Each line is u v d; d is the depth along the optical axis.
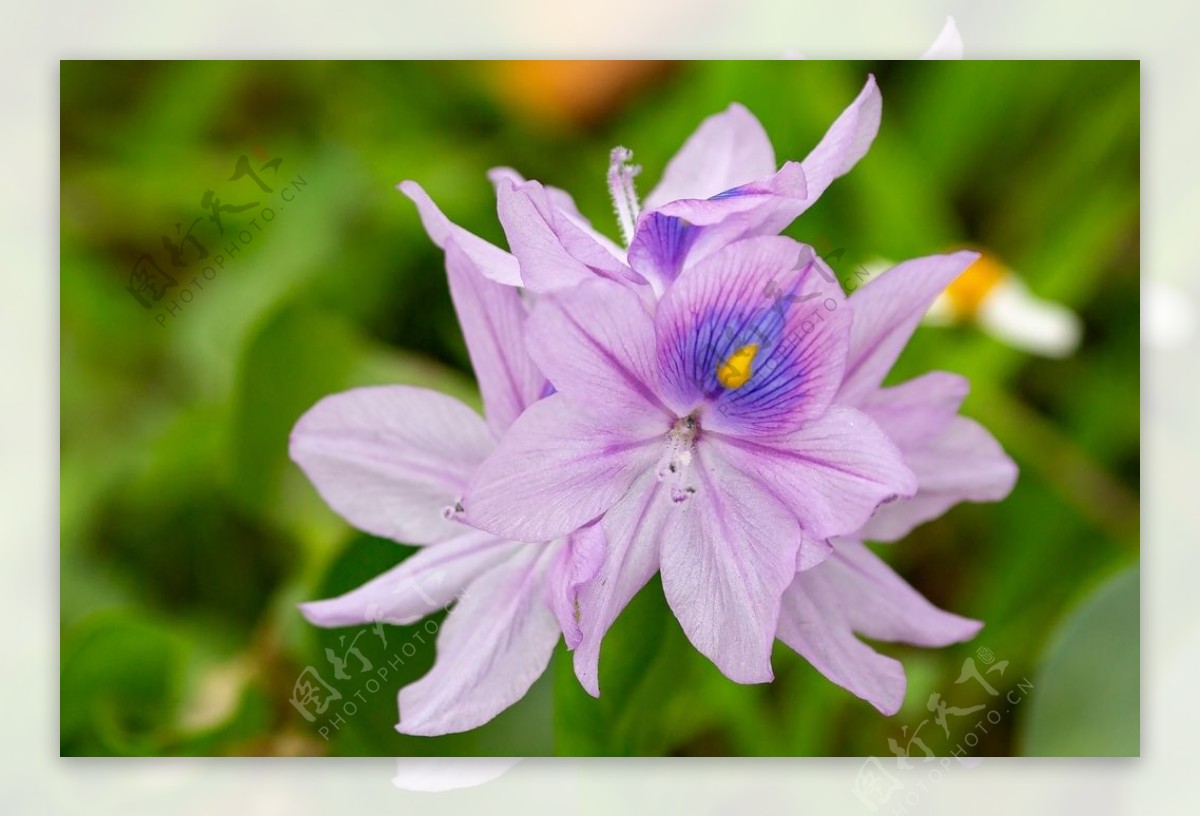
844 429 0.46
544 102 0.56
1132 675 0.53
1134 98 0.56
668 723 0.52
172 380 0.56
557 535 0.46
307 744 0.52
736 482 0.46
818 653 0.48
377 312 0.56
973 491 0.48
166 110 0.56
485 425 0.48
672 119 0.56
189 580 0.55
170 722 0.53
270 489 0.54
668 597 0.46
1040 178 0.57
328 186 0.56
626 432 0.46
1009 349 0.56
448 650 0.48
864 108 0.47
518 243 0.45
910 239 0.56
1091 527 0.55
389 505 0.48
